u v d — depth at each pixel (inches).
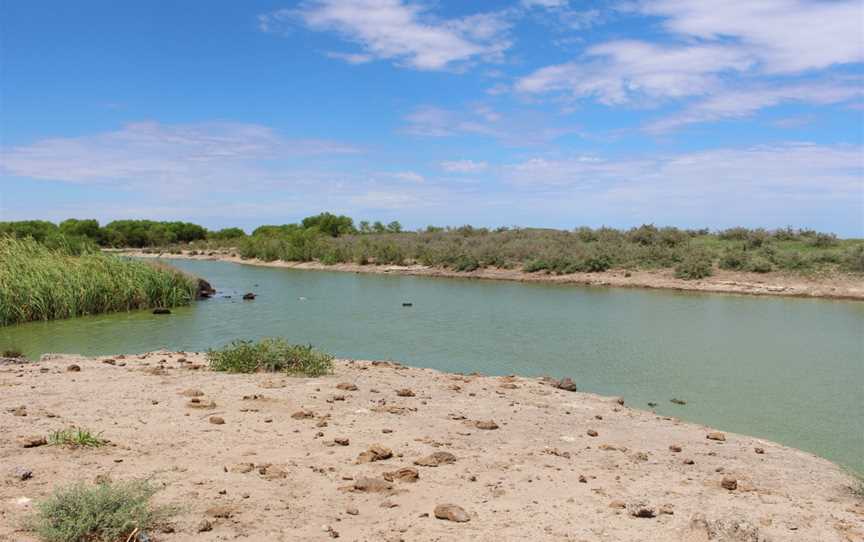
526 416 397.4
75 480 237.8
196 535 197.5
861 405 498.0
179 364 543.2
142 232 3563.0
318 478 256.7
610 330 863.1
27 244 1152.2
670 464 315.0
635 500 239.5
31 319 957.8
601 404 457.1
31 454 264.4
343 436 319.9
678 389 547.5
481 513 229.1
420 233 2736.2
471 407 412.2
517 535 210.2
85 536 189.5
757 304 1159.0
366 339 794.8
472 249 1930.4
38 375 449.7
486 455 305.1
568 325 906.1
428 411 390.9
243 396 396.2
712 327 889.5
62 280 1018.7
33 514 202.8
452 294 1332.4
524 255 1838.1
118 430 309.1
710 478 295.3
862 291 1259.8
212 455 279.0
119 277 1098.1
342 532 206.8
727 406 494.3
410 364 648.4
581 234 2084.2
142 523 197.8
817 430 433.4
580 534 213.3
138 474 247.9
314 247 2329.0
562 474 282.5
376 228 3198.8
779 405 498.0
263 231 3476.9
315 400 396.5
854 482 305.7
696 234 1983.3
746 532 212.2
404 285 1542.8
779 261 1455.5
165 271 1188.5
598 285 1512.1
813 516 249.0
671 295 1309.1
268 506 224.5
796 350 727.7
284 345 525.3
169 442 294.7
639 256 1653.5
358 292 1379.2
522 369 626.8
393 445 309.9
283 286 1521.9
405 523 216.2
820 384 566.6
